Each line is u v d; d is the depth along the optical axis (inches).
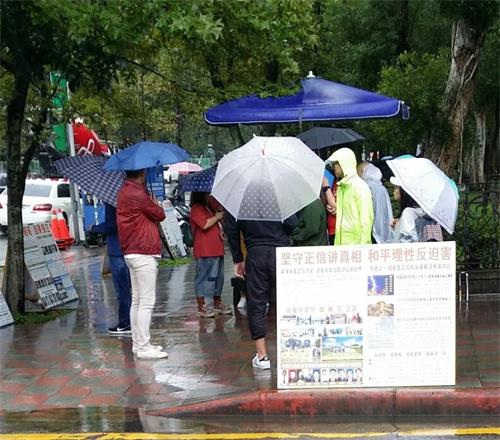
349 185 264.2
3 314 349.7
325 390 223.8
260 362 257.3
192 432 209.3
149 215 278.4
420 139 633.0
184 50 398.3
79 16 302.2
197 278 359.6
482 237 368.8
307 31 379.9
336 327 225.9
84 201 747.4
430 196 259.9
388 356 225.5
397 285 224.7
